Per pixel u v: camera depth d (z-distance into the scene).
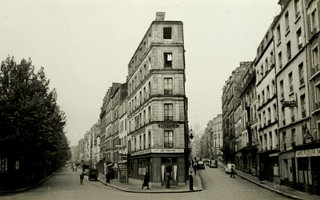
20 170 47.47
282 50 37.28
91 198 27.50
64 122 49.97
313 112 28.81
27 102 39.31
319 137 28.16
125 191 36.09
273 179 41.19
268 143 43.72
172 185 41.50
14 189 37.78
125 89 69.69
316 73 28.09
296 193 28.27
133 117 54.97
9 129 39.31
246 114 60.69
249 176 51.56
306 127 30.19
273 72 41.09
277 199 24.55
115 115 76.44
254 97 52.81
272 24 40.44
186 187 38.94
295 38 33.12
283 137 37.44
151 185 41.88
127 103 61.66
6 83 40.50
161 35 44.97
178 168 42.19
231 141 83.06
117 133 72.50
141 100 50.06
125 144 62.44
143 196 29.41
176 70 44.06
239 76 75.44
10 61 41.59
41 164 63.03
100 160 102.44
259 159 47.97
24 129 39.44
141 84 49.84
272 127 41.81
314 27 29.09
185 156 45.28
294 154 32.78
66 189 39.03
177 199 25.81
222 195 28.11
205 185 40.03
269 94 43.41
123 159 60.38
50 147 47.38
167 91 43.91
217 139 139.12
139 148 49.78
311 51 29.44
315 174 27.59
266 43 44.56
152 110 43.53
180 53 44.53
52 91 44.81
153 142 42.72
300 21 31.81
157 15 47.91
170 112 43.56
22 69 41.50
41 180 56.03
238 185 39.00
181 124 43.19
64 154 103.12
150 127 44.00
